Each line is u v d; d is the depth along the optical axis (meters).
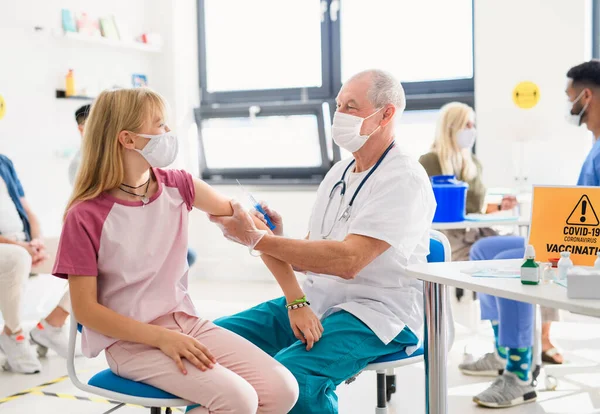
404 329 1.99
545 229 1.78
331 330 1.91
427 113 5.35
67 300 3.46
